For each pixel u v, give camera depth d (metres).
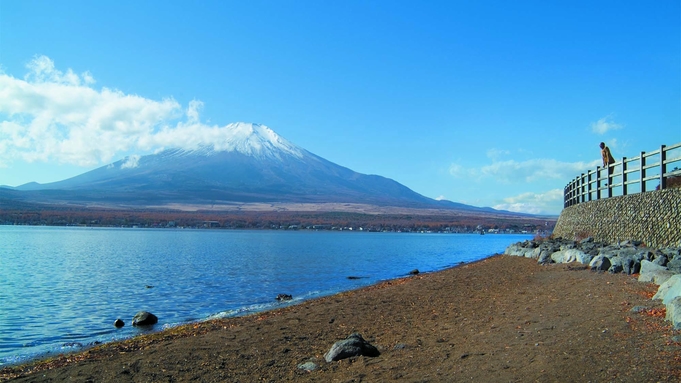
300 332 15.08
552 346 10.08
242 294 28.20
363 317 17.12
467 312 16.20
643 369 8.04
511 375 8.69
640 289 14.98
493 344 11.04
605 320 11.52
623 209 25.78
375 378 9.45
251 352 12.64
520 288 19.97
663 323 10.49
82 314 22.39
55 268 43.47
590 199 33.31
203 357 12.23
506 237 143.62
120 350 13.56
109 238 101.50
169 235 121.75
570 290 16.86
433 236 151.62
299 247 78.50
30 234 112.25
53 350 15.43
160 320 20.75
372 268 44.44
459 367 9.59
